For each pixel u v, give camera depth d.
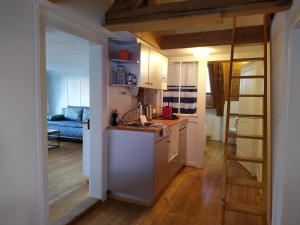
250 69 3.91
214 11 1.95
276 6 1.77
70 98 7.15
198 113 4.19
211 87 6.37
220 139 6.73
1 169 1.52
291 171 1.84
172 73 4.33
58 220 2.31
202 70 4.09
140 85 3.02
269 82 2.68
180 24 2.25
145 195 2.74
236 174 3.89
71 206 2.64
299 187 1.83
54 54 4.21
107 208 2.68
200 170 4.08
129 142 2.76
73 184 3.28
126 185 2.82
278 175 1.99
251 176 3.79
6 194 1.55
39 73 1.74
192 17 2.03
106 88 2.77
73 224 2.33
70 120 6.63
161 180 2.97
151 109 3.90
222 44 3.17
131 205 2.76
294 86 1.80
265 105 2.39
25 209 1.70
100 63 2.64
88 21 2.25
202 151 4.19
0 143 1.50
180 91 4.30
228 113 2.54
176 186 3.35
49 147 5.40
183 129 4.04
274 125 2.31
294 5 1.63
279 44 2.13
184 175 3.82
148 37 3.07
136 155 2.74
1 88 1.49
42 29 1.77
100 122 2.72
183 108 4.31
